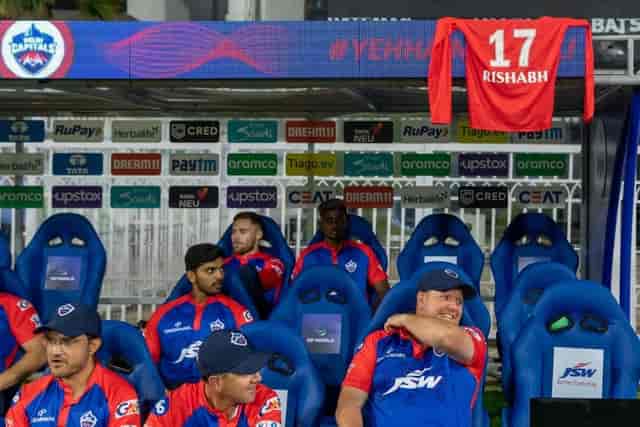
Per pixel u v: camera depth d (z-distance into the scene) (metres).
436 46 5.81
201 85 6.29
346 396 4.68
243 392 4.12
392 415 4.59
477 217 10.10
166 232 10.24
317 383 4.97
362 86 6.26
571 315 5.05
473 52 5.81
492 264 8.11
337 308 6.00
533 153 9.77
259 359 4.13
